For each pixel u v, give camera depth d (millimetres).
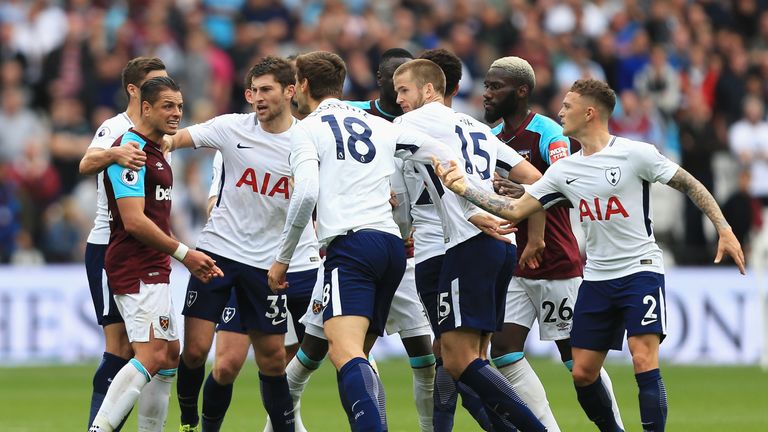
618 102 50688
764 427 25359
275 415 21047
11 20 51031
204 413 21453
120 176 19109
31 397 31094
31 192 43000
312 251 22609
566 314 21891
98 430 19000
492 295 19281
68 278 39500
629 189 19391
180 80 46812
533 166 21453
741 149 48125
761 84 51438
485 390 18953
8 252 41969
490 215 19156
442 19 52375
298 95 19812
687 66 52562
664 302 19594
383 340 41531
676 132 48781
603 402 20297
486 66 50344
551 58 50625
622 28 54250
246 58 48625
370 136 19016
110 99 47125
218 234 20984
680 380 35656
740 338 41031
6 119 46031
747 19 57031
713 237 44125
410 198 20844
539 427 18812
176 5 51156
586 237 19938
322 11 51719
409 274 22125
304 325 22953
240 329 21250
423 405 22281
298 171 18391
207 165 43906
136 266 19500
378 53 49562
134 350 19781
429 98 20109
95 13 50312
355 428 17859
